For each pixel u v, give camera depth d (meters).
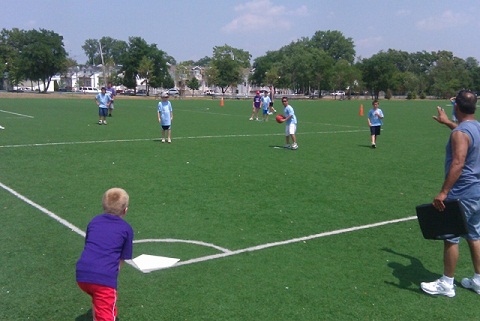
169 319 4.73
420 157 15.88
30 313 4.80
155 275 5.77
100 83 104.12
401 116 38.56
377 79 93.62
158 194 9.73
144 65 81.56
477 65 135.38
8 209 8.38
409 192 10.57
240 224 7.84
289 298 5.23
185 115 34.69
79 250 6.50
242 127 25.25
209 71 90.19
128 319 4.71
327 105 57.88
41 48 81.50
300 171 12.73
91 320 4.68
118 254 4.19
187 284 5.53
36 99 57.22
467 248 7.08
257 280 5.67
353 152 16.78
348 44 151.75
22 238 6.92
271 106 36.81
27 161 13.27
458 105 5.26
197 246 6.78
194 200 9.32
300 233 7.46
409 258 6.54
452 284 5.40
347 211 8.84
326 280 5.73
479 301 5.32
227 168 12.87
